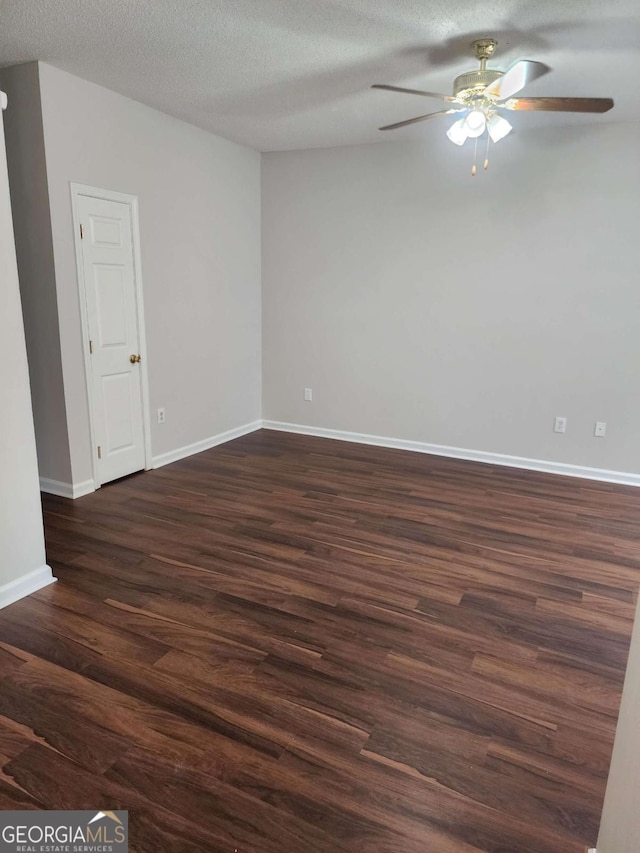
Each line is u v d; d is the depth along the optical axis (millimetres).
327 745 1753
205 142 4461
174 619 2385
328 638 2283
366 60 3035
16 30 2736
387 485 4117
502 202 4336
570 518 3566
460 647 2246
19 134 3289
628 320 4113
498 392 4633
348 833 1472
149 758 1687
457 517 3539
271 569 2822
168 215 4211
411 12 2506
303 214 5098
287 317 5387
